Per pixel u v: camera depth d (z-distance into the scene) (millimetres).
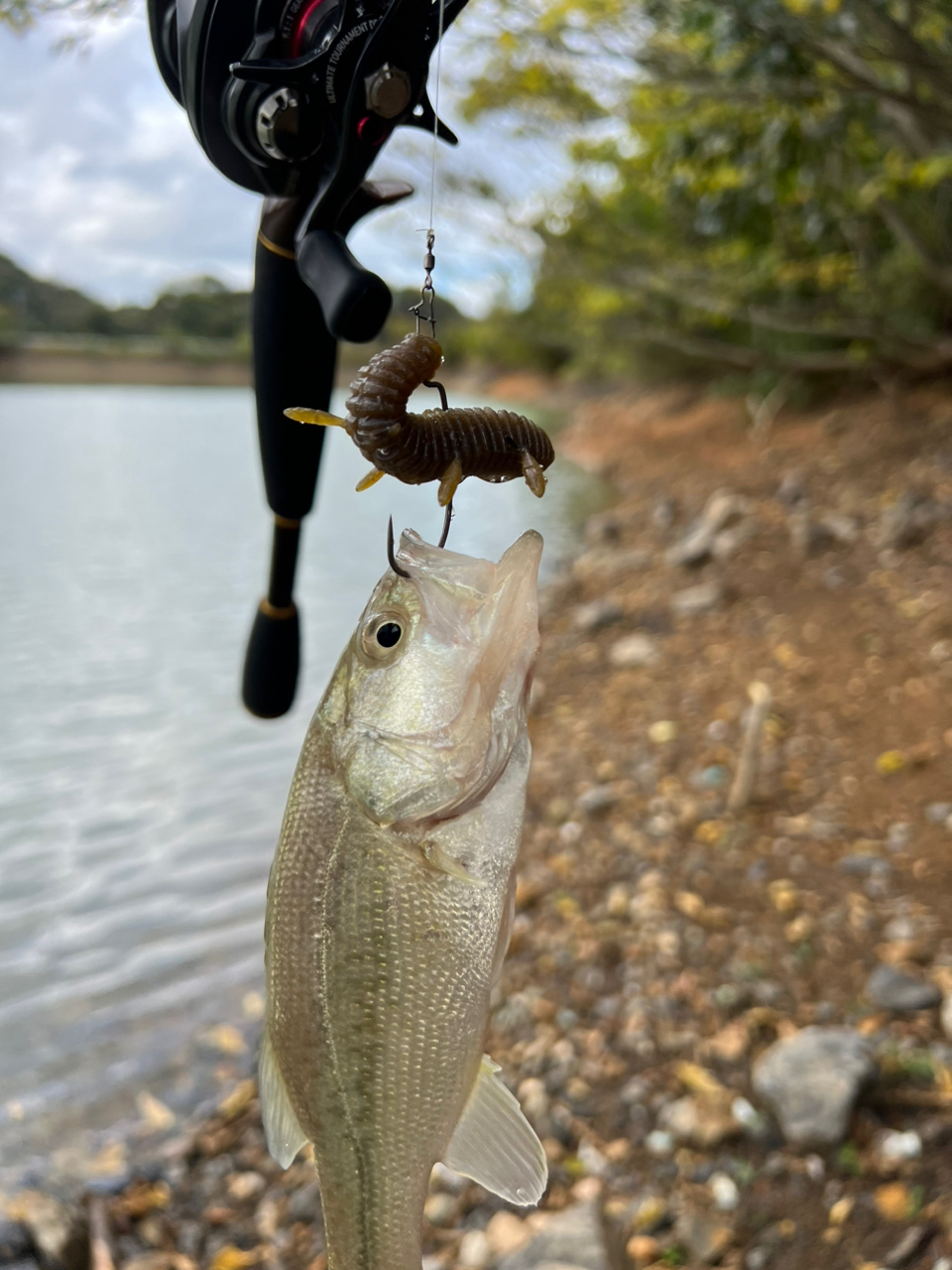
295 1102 1596
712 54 6832
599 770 6820
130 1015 4855
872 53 6285
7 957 5340
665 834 5734
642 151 9672
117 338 64688
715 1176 3455
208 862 6262
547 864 5707
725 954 4594
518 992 4613
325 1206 1594
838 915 4738
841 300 15477
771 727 6934
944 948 4371
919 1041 3826
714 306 15336
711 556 11484
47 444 33406
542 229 12992
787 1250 3145
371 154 1564
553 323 28688
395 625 1613
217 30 1538
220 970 5199
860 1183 3289
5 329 62062
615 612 10336
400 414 1292
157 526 18578
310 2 1539
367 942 1567
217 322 64812
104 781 7449
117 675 10016
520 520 18203
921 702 6773
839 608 8992
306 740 1647
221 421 43656
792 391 19266
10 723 8680
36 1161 4027
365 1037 1574
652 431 24156
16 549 16406
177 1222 3738
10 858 6324
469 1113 1604
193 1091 4379
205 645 11031
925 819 5434
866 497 12344
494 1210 3514
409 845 1568
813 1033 3803
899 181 8328
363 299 1503
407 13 1467
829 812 5695
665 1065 3986
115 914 5719
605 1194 3492
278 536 2070
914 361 15484
